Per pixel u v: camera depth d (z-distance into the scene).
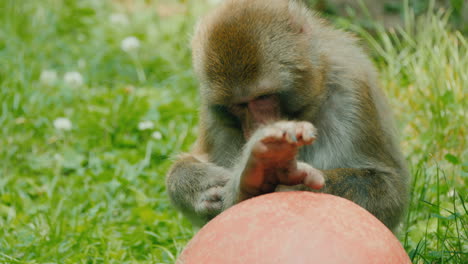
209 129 8.05
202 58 6.78
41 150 11.47
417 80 11.58
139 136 11.93
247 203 5.24
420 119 10.81
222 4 7.09
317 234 4.85
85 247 8.20
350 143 7.34
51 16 16.19
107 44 15.43
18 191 10.03
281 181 5.80
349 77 7.37
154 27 16.08
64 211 9.35
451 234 7.80
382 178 7.13
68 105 12.89
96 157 11.05
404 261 5.06
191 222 7.96
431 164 9.61
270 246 4.80
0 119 11.69
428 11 14.12
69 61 14.74
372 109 7.49
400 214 7.36
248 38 6.54
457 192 8.44
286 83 6.62
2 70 13.27
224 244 4.94
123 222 9.03
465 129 10.09
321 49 7.25
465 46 11.70
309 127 5.30
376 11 14.56
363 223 5.09
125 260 8.12
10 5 16.06
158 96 13.23
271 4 6.92
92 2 17.47
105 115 12.19
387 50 13.05
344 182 6.91
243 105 6.72
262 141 5.43
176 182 7.71
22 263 7.64
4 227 8.72
